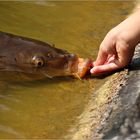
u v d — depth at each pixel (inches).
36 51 209.3
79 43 241.1
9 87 197.6
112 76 197.2
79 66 204.5
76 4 301.7
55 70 206.2
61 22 270.5
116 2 311.7
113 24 274.8
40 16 275.1
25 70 207.8
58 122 172.4
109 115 165.5
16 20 264.4
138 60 203.2
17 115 177.6
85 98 189.6
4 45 213.0
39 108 183.2
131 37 189.0
